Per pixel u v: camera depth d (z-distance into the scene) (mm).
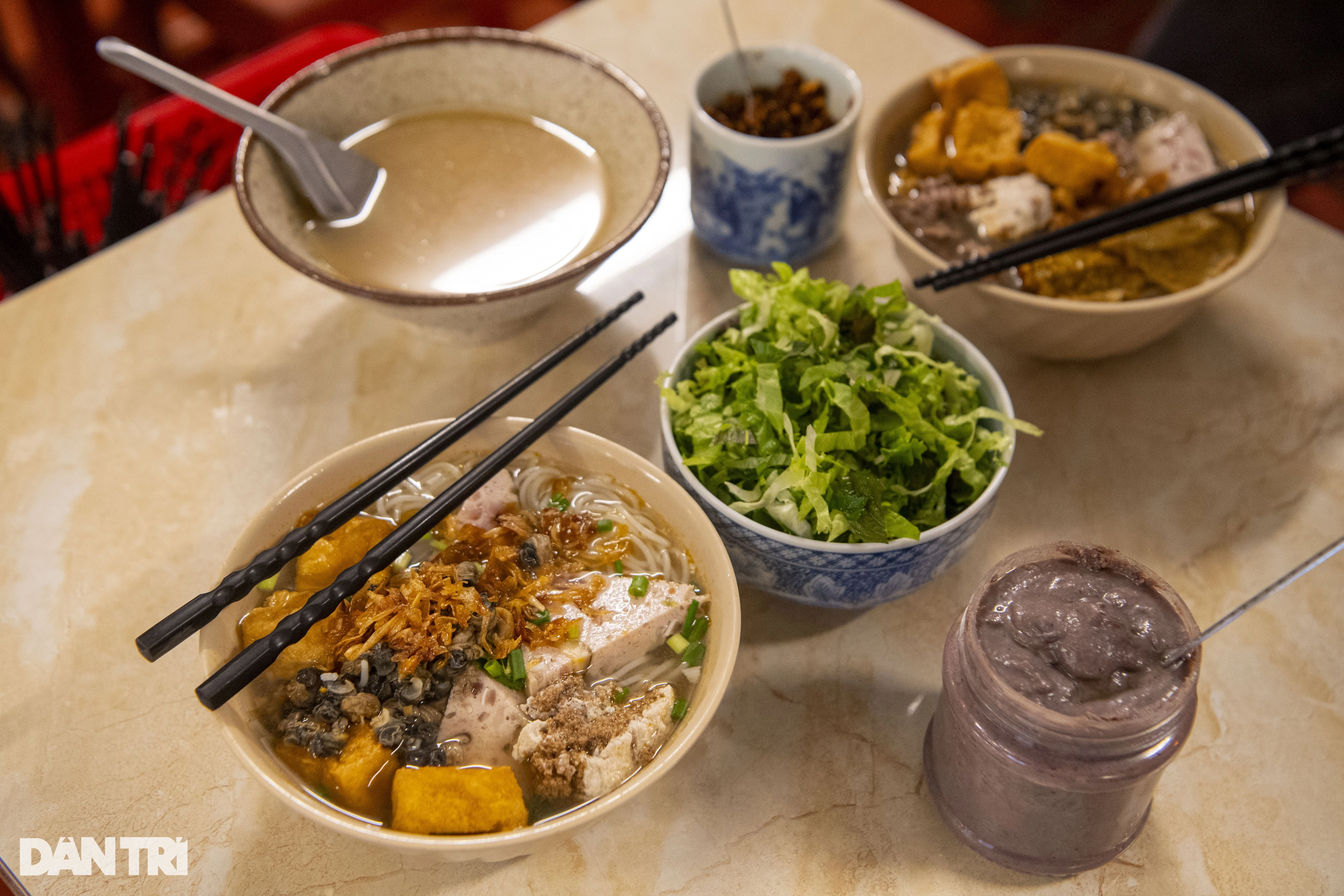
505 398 482
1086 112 628
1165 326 544
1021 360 600
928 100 630
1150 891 437
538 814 417
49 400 571
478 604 438
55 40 1050
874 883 438
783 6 781
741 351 512
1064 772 387
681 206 661
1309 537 534
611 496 488
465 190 586
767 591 486
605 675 453
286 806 390
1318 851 446
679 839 446
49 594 507
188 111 782
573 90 598
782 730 474
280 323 606
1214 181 520
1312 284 630
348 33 810
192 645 495
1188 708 392
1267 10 892
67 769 459
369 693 422
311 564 452
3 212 700
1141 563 496
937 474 481
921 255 544
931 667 494
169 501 538
